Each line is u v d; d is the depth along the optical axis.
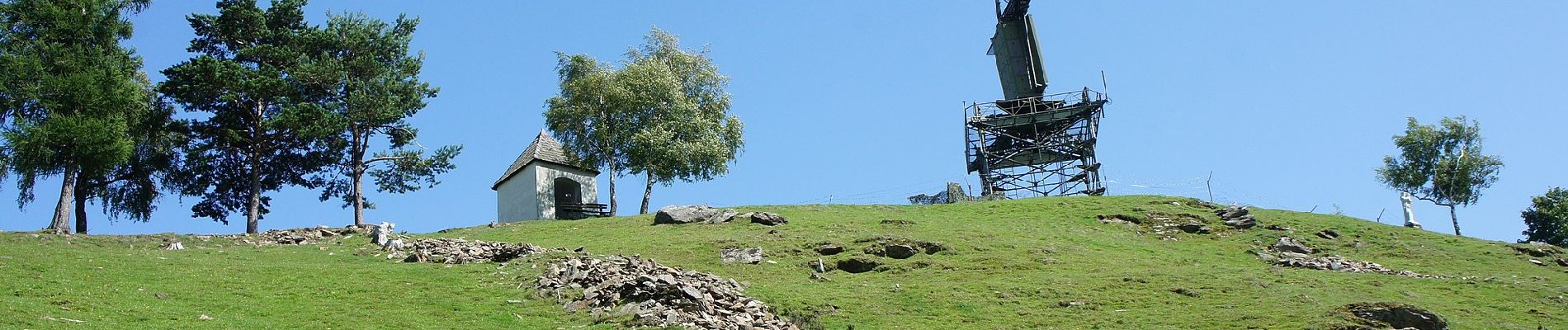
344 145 69.69
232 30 68.69
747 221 60.09
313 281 40.69
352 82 69.25
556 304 37.66
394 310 36.47
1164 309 40.25
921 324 38.34
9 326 30.73
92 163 58.91
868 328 37.69
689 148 76.31
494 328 34.59
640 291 37.25
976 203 71.31
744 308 37.69
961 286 43.72
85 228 64.88
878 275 47.69
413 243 49.72
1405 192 70.69
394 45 71.12
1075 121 89.00
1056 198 72.25
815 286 44.31
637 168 76.38
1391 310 37.12
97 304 34.72
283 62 68.69
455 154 70.06
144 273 40.72
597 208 77.00
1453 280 47.34
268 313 35.50
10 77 58.59
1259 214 65.88
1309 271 48.38
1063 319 38.91
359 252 49.28
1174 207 67.25
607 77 78.88
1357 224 62.56
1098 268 48.06
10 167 57.69
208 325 33.16
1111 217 64.44
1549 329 39.00
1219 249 57.25
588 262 42.59
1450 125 77.00
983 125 89.06
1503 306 42.34
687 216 61.09
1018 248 52.19
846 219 61.59
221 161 68.94
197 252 50.06
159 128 66.44
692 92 82.50
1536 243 57.81
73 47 60.91
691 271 42.34
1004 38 95.12
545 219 68.88
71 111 59.56
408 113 70.44
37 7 61.53
